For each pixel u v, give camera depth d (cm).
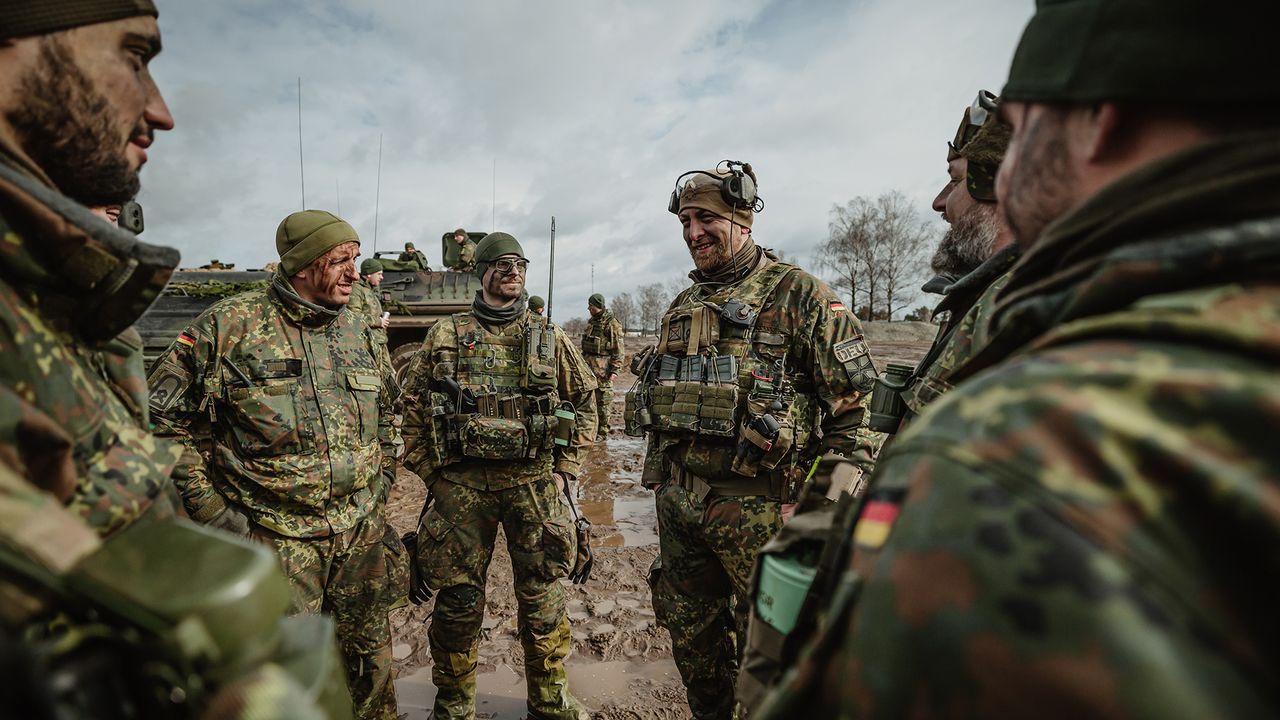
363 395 237
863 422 216
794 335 224
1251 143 44
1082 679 33
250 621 50
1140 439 37
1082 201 52
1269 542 33
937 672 39
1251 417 36
